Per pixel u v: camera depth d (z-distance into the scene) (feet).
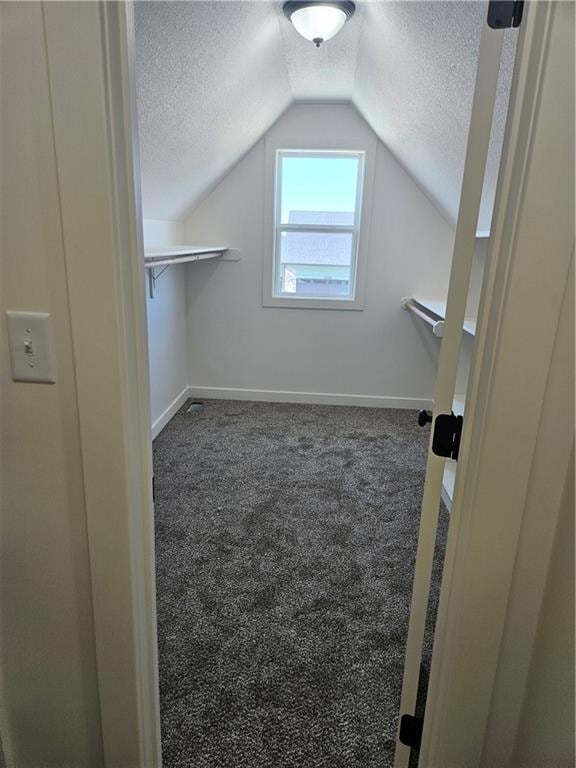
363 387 13.89
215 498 8.66
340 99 11.46
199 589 6.36
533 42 2.19
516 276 2.40
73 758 3.51
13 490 2.98
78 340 2.67
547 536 2.77
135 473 2.97
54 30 2.28
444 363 2.87
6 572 3.13
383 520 8.11
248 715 4.66
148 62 5.71
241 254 13.17
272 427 12.12
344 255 13.33
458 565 2.92
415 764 4.08
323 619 5.91
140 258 2.82
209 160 10.53
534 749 2.87
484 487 2.71
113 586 3.08
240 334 13.76
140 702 3.35
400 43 6.19
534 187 2.28
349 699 4.86
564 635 2.61
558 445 2.62
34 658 3.29
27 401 2.82
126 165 2.57
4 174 2.49
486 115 2.46
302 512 8.29
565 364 2.51
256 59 7.74
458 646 3.01
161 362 11.73
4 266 2.62
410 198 12.42
